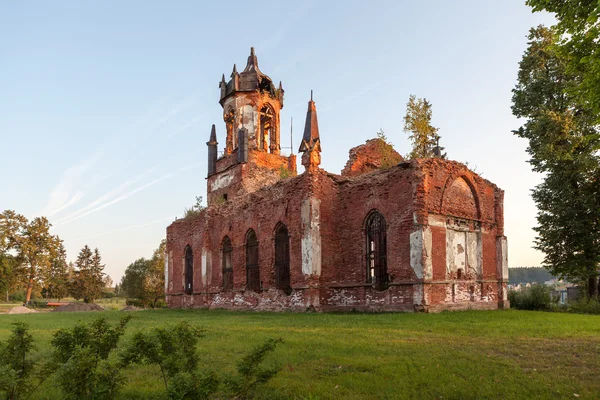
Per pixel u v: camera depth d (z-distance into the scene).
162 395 6.07
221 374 7.53
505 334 12.39
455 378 7.27
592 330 13.34
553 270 29.72
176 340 6.32
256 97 39.34
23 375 6.17
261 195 29.50
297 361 8.85
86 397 5.69
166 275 43.19
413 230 21.81
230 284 33.09
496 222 26.42
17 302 98.06
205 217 35.94
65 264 95.62
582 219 28.06
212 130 42.16
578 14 10.77
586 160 26.97
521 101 30.59
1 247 64.69
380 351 9.68
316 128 28.36
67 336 6.53
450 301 22.61
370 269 24.53
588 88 10.75
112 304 77.75
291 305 25.58
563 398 6.26
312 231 24.55
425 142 31.67
